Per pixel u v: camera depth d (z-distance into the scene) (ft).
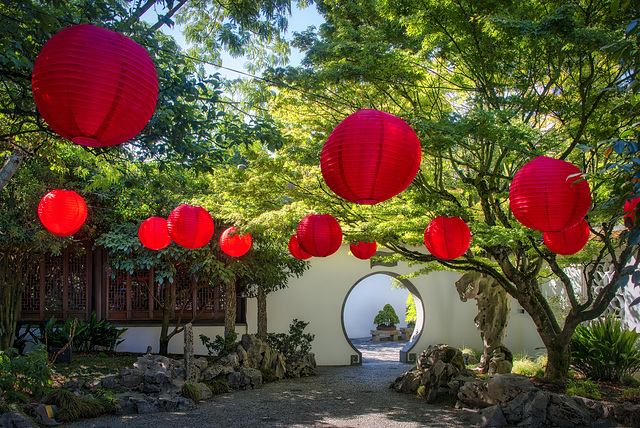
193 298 40.37
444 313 46.50
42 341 33.30
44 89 7.41
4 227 28.71
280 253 38.17
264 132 19.52
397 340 64.49
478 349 46.39
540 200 11.94
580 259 26.94
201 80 18.60
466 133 16.97
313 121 22.11
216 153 20.39
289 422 23.84
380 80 18.99
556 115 20.86
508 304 33.50
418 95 21.77
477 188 22.09
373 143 9.61
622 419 21.85
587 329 28.78
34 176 29.76
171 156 19.75
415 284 46.34
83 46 7.38
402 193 22.68
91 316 36.19
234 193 23.67
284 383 34.37
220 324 41.04
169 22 18.38
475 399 25.17
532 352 42.70
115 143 8.32
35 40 15.03
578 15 18.47
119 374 27.96
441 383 28.40
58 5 13.34
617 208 10.67
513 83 20.99
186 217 17.89
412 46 18.99
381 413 25.53
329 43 20.21
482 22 17.88
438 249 16.37
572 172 12.09
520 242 22.97
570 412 22.24
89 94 7.34
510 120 17.74
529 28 16.22
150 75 8.01
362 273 45.32
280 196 25.59
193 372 30.14
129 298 39.11
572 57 19.04
